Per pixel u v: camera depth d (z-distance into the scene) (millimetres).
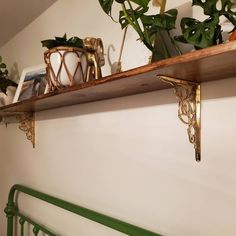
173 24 798
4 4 1556
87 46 1038
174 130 873
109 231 1111
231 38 617
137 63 1021
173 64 604
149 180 946
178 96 784
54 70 996
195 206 807
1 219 2084
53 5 1561
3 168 2088
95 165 1190
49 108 1483
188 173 828
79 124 1296
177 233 852
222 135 747
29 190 1625
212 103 770
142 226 966
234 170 720
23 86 1637
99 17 1217
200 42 662
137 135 996
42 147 1592
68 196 1355
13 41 2037
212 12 673
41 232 1563
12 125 1970
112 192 1097
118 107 1080
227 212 732
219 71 674
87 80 1022
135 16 822
